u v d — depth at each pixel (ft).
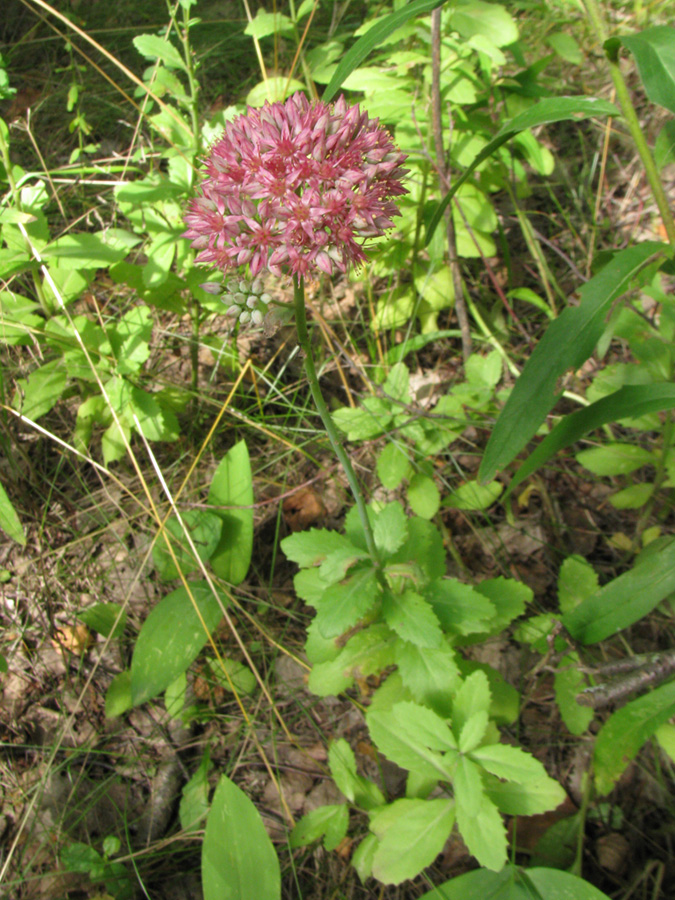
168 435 1.43
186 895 1.13
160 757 1.26
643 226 1.86
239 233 0.83
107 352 1.32
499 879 0.97
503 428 0.96
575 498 1.56
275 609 1.41
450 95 1.43
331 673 1.13
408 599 1.04
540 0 2.02
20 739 1.26
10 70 2.13
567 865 1.13
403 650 1.07
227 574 1.34
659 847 1.15
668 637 1.33
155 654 1.22
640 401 0.96
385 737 1.01
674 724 1.07
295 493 1.56
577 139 2.05
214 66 2.10
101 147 1.96
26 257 1.23
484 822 0.91
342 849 1.17
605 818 1.18
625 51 2.09
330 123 0.83
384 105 1.52
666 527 1.43
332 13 2.20
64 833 1.17
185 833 1.16
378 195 0.83
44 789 1.20
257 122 0.84
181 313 1.46
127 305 1.70
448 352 1.76
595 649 1.30
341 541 1.14
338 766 1.11
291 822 1.20
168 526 1.35
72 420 1.58
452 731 1.00
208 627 1.25
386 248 1.53
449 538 1.46
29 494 1.47
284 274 0.84
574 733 1.11
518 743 1.26
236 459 1.39
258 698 1.31
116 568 1.44
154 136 1.86
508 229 1.94
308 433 1.63
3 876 1.12
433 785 1.07
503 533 1.50
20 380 1.53
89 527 1.47
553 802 0.98
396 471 1.35
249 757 1.26
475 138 1.49
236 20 2.21
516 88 1.58
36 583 1.40
